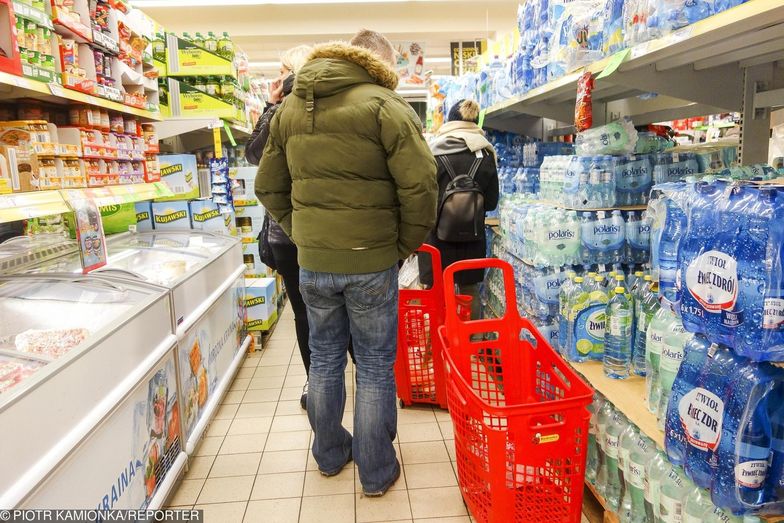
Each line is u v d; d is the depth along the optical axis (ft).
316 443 8.08
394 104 6.29
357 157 6.38
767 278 3.67
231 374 10.84
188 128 12.82
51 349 5.31
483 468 6.31
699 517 4.76
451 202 10.61
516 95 10.66
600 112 11.27
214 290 9.84
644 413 5.83
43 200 6.62
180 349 7.86
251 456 8.85
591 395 5.90
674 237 5.21
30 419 4.18
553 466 6.06
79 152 7.73
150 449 6.61
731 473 4.08
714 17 4.35
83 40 7.91
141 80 10.20
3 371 4.84
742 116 6.81
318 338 7.64
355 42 7.86
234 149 18.47
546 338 8.63
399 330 9.93
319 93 6.32
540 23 9.39
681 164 7.80
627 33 6.17
